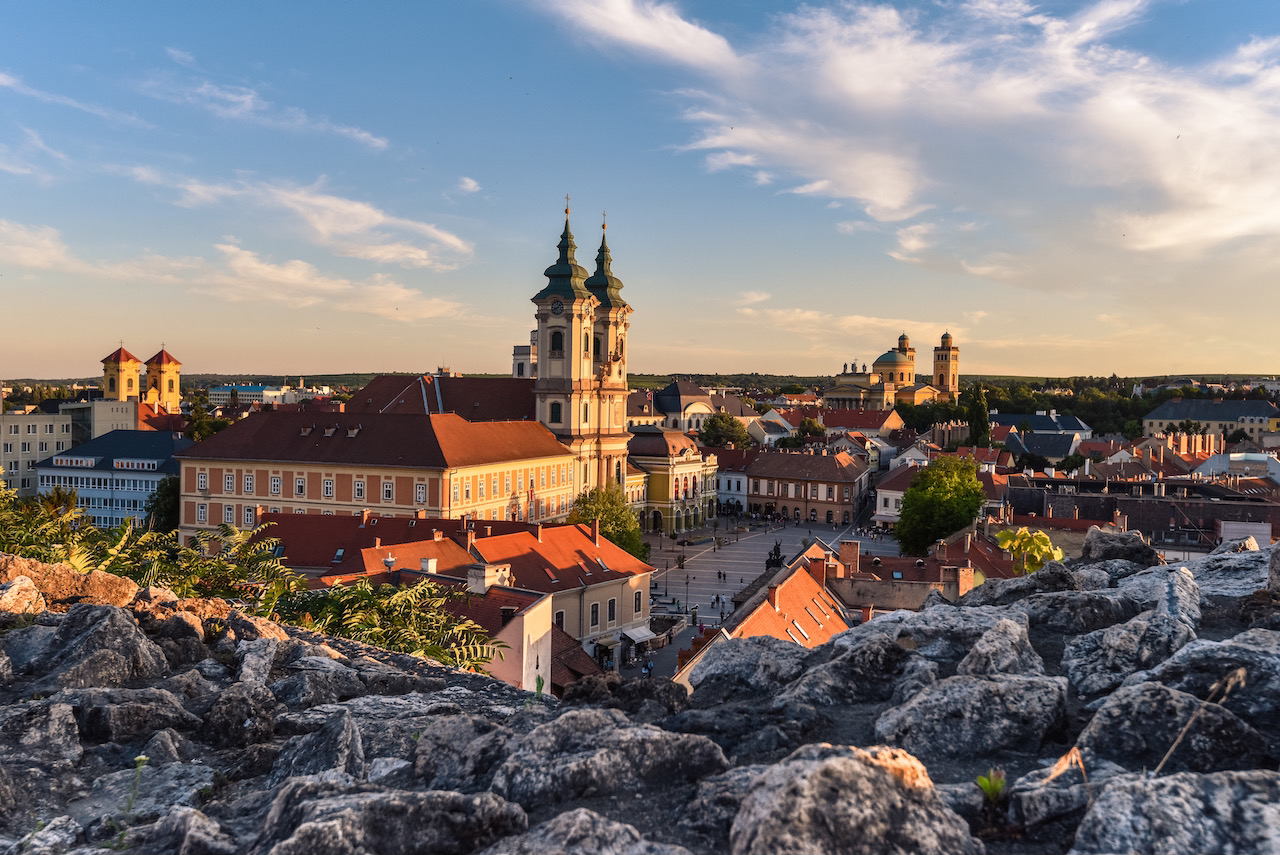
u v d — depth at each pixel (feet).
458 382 498.28
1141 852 19.29
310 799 23.16
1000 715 26.99
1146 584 44.47
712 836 21.91
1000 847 21.26
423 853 21.88
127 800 28.07
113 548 74.28
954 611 37.78
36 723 30.91
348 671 41.37
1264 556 46.37
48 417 597.52
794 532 519.60
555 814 23.82
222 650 43.16
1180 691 26.73
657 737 25.86
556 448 434.71
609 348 483.10
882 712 29.89
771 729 27.58
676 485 522.88
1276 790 20.03
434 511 357.41
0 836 25.86
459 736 28.27
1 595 44.27
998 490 375.04
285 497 381.60
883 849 19.24
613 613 245.04
